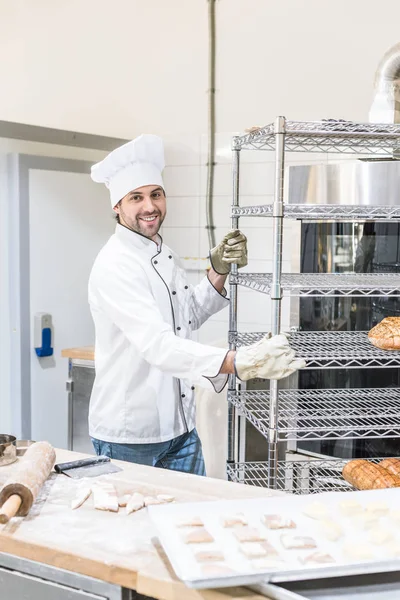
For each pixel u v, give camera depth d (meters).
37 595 1.28
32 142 3.05
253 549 1.20
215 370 1.69
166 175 3.44
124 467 1.68
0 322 3.11
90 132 3.60
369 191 1.96
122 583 1.18
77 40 3.57
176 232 3.44
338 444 2.35
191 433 2.22
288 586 1.17
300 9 3.04
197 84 3.32
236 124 3.25
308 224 2.39
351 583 1.19
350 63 2.96
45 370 3.19
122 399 2.08
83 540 1.28
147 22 3.40
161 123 3.43
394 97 2.08
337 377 2.38
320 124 1.75
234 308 2.24
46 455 1.57
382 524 1.35
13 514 1.32
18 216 2.99
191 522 1.31
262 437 2.53
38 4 3.64
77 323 3.33
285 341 1.65
